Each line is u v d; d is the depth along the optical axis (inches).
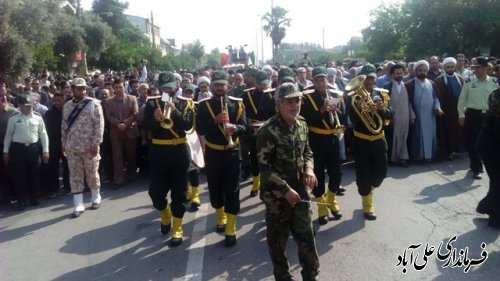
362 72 234.8
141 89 361.7
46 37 714.2
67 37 1077.8
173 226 213.5
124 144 335.9
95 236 231.3
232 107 215.5
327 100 211.5
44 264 200.5
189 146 235.6
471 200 244.1
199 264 188.4
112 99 333.1
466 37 1041.5
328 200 227.9
